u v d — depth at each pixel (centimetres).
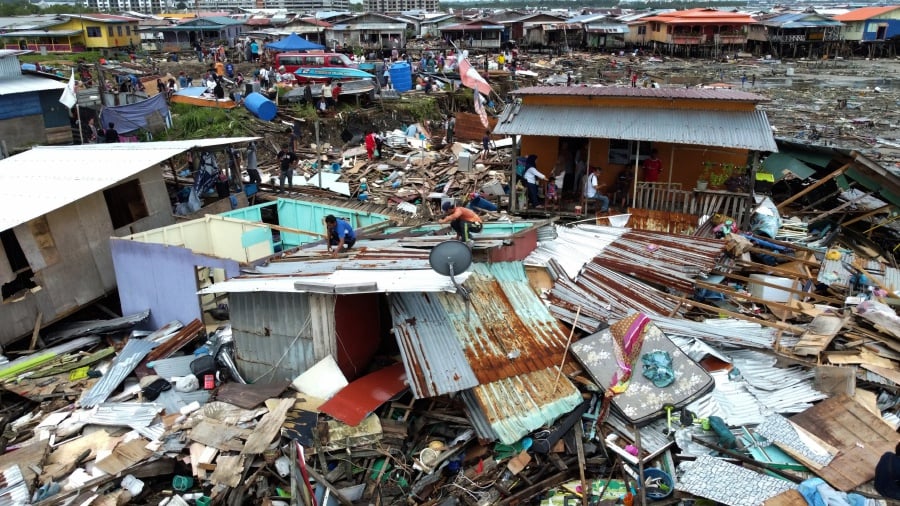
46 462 1047
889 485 868
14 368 1388
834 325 1264
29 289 1645
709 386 1101
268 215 2159
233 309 1230
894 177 1983
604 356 1171
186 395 1208
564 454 1034
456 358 1123
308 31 6525
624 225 1961
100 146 2284
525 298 1323
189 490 1007
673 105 2166
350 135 3566
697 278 1559
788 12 9425
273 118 3525
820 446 972
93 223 1784
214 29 7306
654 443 1028
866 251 1941
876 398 1107
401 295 1233
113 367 1327
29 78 3319
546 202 2244
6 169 2038
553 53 7888
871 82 5922
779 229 2014
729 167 2156
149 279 1588
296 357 1202
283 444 1022
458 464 1041
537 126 2153
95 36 6812
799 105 4656
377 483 987
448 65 5175
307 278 1171
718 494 901
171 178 2580
